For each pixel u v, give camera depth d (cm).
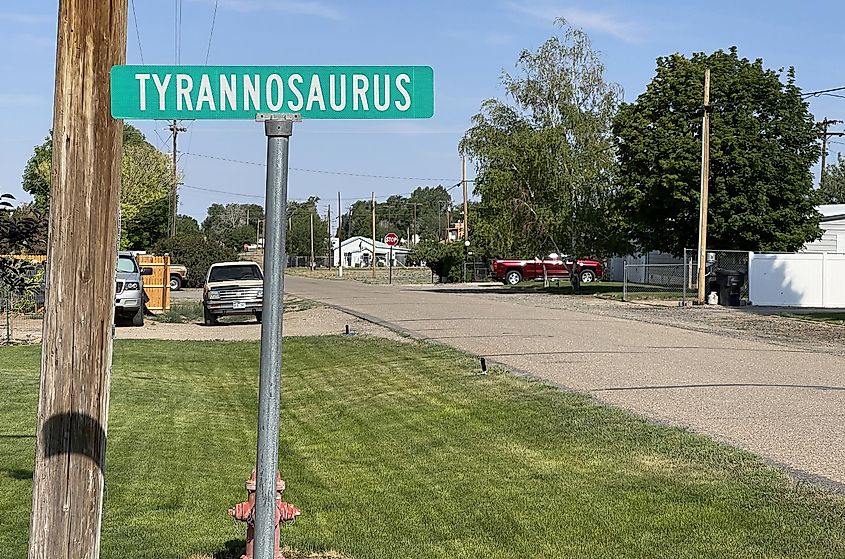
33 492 412
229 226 15612
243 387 1623
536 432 1052
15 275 1107
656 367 1568
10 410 1287
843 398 1240
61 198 404
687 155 4034
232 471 946
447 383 1443
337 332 2444
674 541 650
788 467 845
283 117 375
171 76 375
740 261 3769
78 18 399
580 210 4581
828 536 646
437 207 17838
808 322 2702
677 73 4228
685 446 935
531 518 720
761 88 4138
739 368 1559
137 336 2492
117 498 813
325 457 991
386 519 729
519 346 1917
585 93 4788
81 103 401
